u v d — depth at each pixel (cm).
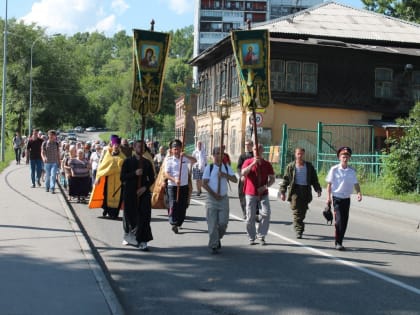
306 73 3834
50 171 1786
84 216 1419
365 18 4503
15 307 611
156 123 9294
